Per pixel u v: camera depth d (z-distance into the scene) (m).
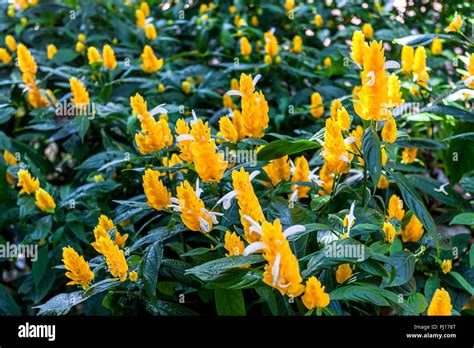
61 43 4.23
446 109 2.38
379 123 2.29
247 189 1.60
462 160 2.62
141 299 2.01
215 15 4.55
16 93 3.60
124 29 4.15
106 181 2.55
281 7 4.64
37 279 2.45
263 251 1.57
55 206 2.48
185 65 4.11
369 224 1.79
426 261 2.23
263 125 1.98
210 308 2.32
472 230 3.19
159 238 1.89
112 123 3.16
